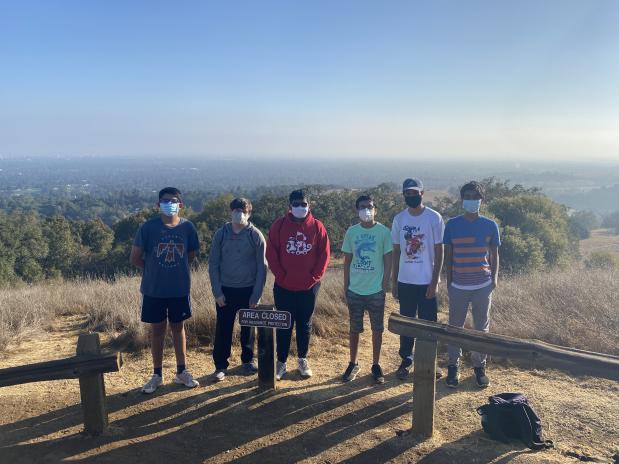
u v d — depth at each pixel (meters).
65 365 2.92
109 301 6.45
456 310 3.85
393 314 3.15
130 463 2.80
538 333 4.90
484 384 3.82
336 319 5.95
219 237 3.88
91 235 36.91
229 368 4.28
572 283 6.40
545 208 21.34
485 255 3.77
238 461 2.82
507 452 2.83
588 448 2.88
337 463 2.78
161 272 3.64
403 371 4.01
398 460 2.78
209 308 5.48
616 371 2.53
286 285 3.88
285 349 4.07
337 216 29.27
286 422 3.26
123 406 3.51
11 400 3.66
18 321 5.75
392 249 3.98
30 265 29.50
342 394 3.70
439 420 3.26
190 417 3.33
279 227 3.88
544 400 3.54
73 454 2.89
